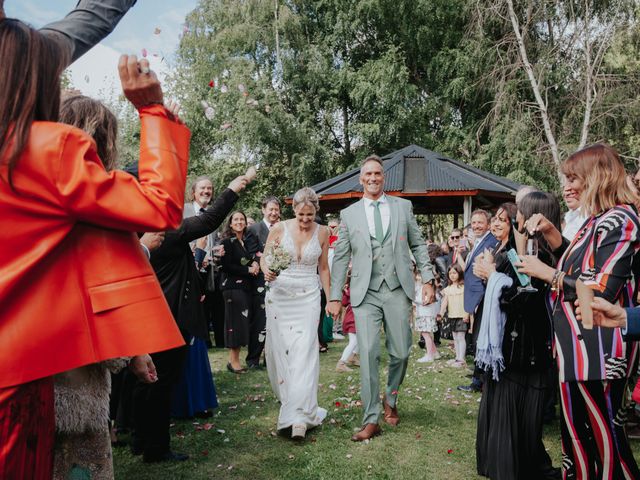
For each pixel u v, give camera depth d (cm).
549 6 2094
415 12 2417
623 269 241
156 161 144
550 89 2183
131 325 142
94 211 133
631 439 420
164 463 382
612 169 263
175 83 2269
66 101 204
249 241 752
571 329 262
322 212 1831
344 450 409
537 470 338
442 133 2505
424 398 561
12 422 128
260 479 358
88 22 150
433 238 3062
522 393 334
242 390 597
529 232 315
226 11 2456
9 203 128
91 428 195
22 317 130
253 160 2495
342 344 954
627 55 1959
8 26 134
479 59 2223
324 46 2514
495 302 335
